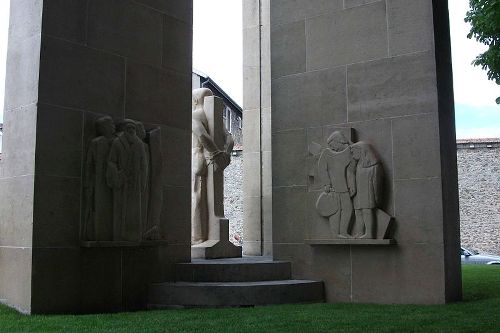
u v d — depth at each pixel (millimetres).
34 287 7383
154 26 9414
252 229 13492
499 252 27453
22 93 7848
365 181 9203
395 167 9141
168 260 9250
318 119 9984
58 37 7918
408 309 7867
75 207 7938
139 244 8508
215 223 11453
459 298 9070
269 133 13531
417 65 9102
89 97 8258
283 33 10562
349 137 9539
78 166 8023
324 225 9648
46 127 7660
